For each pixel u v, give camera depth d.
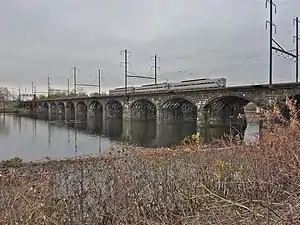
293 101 15.20
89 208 6.68
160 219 6.72
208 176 7.50
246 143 10.16
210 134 38.62
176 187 7.37
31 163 13.91
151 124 62.56
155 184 7.41
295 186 6.18
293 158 7.11
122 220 6.58
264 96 38.22
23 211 6.04
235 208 6.14
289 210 5.04
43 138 41.53
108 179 7.21
